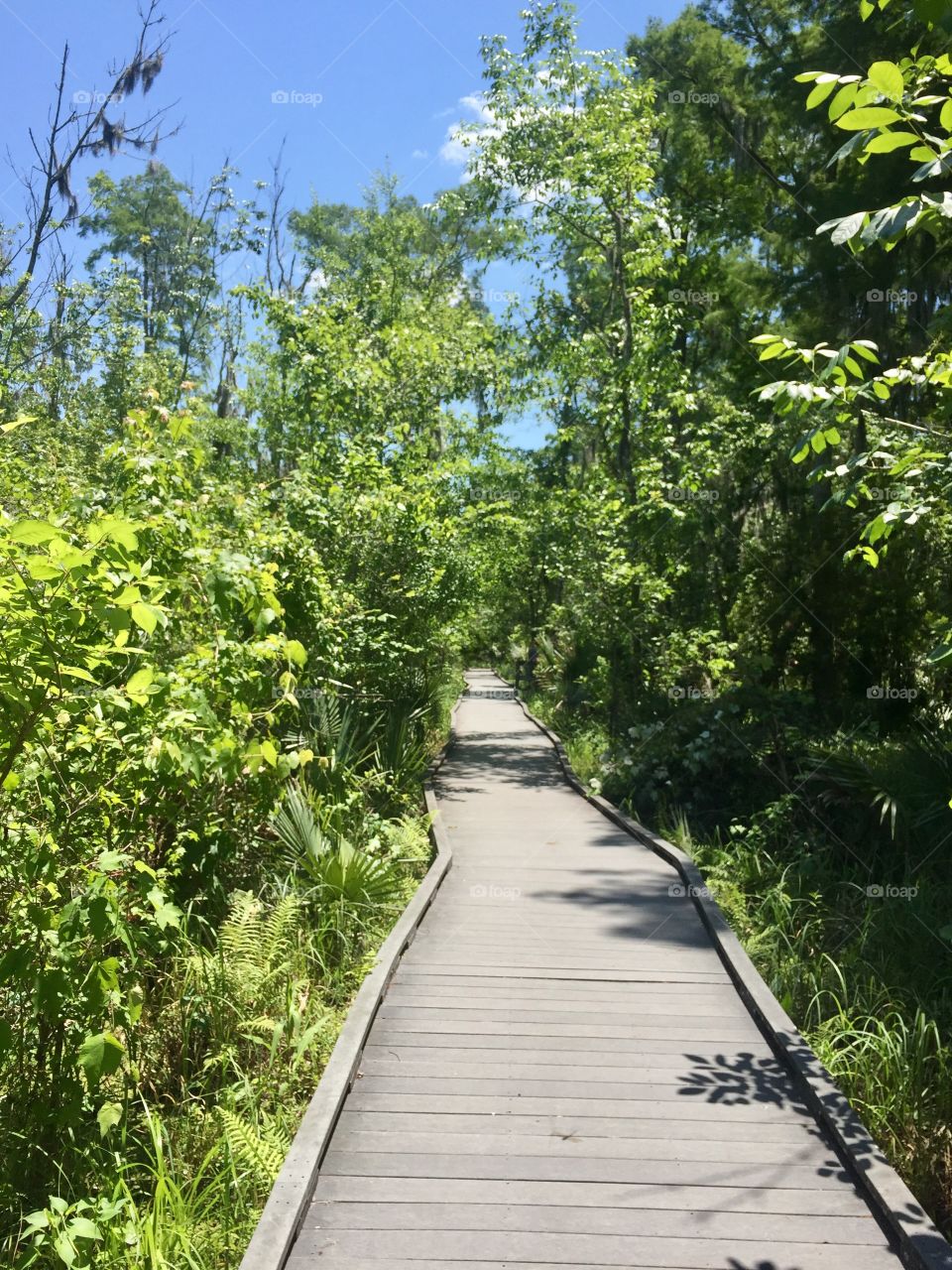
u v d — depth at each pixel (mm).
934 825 9359
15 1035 4367
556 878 9312
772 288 20750
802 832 10508
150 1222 3645
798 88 19953
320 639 9297
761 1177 4102
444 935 7480
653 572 16797
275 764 4988
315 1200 3910
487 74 18812
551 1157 4250
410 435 18594
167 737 4535
